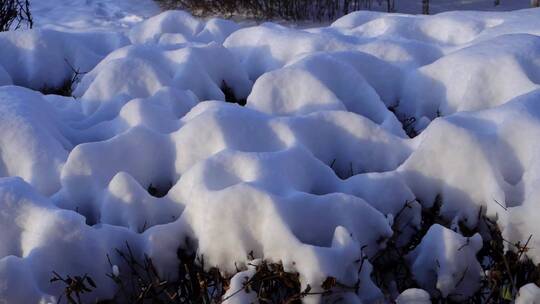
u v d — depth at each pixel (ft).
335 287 7.09
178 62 12.57
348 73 11.32
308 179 8.69
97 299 7.48
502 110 8.94
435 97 11.66
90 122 11.03
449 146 8.46
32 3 32.65
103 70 11.86
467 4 31.63
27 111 9.66
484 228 8.32
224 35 16.74
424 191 8.63
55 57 14.29
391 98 12.15
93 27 29.76
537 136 8.43
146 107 10.19
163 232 7.78
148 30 17.80
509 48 11.16
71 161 8.79
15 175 9.16
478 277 7.53
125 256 7.77
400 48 12.92
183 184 8.38
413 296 7.15
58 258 7.40
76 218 7.45
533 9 15.16
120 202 8.29
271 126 9.37
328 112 9.70
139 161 9.25
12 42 14.24
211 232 7.47
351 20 16.75
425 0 28.66
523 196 8.16
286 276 7.10
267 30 14.14
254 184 7.55
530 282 7.39
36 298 7.09
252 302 7.02
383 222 7.84
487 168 8.32
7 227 7.66
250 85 13.12
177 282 7.88
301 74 10.68
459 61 11.36
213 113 9.35
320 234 7.73
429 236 7.63
